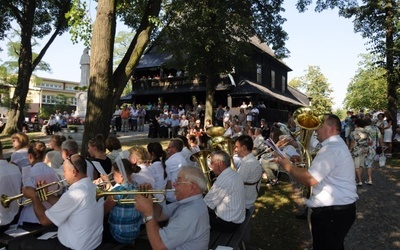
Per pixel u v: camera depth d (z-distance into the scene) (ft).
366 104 166.61
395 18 55.57
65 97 181.27
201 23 61.36
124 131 74.08
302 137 12.34
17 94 66.69
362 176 31.09
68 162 11.07
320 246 11.39
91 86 28.19
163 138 60.13
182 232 9.27
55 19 71.92
